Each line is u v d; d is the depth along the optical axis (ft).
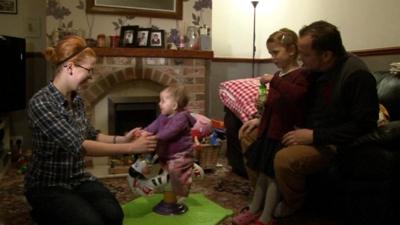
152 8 12.64
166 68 12.55
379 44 10.26
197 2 13.17
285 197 6.39
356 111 5.91
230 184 9.72
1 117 11.57
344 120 6.21
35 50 12.59
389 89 8.05
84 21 11.85
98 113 12.22
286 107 6.57
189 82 12.92
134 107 12.59
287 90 6.45
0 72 10.68
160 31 12.36
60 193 5.20
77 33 11.65
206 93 13.39
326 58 6.15
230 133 10.65
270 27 14.82
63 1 11.58
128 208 7.89
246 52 15.15
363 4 10.70
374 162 6.06
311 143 6.13
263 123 6.91
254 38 14.65
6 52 10.88
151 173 7.43
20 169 10.69
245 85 10.41
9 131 12.18
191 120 7.62
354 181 6.47
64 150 5.23
